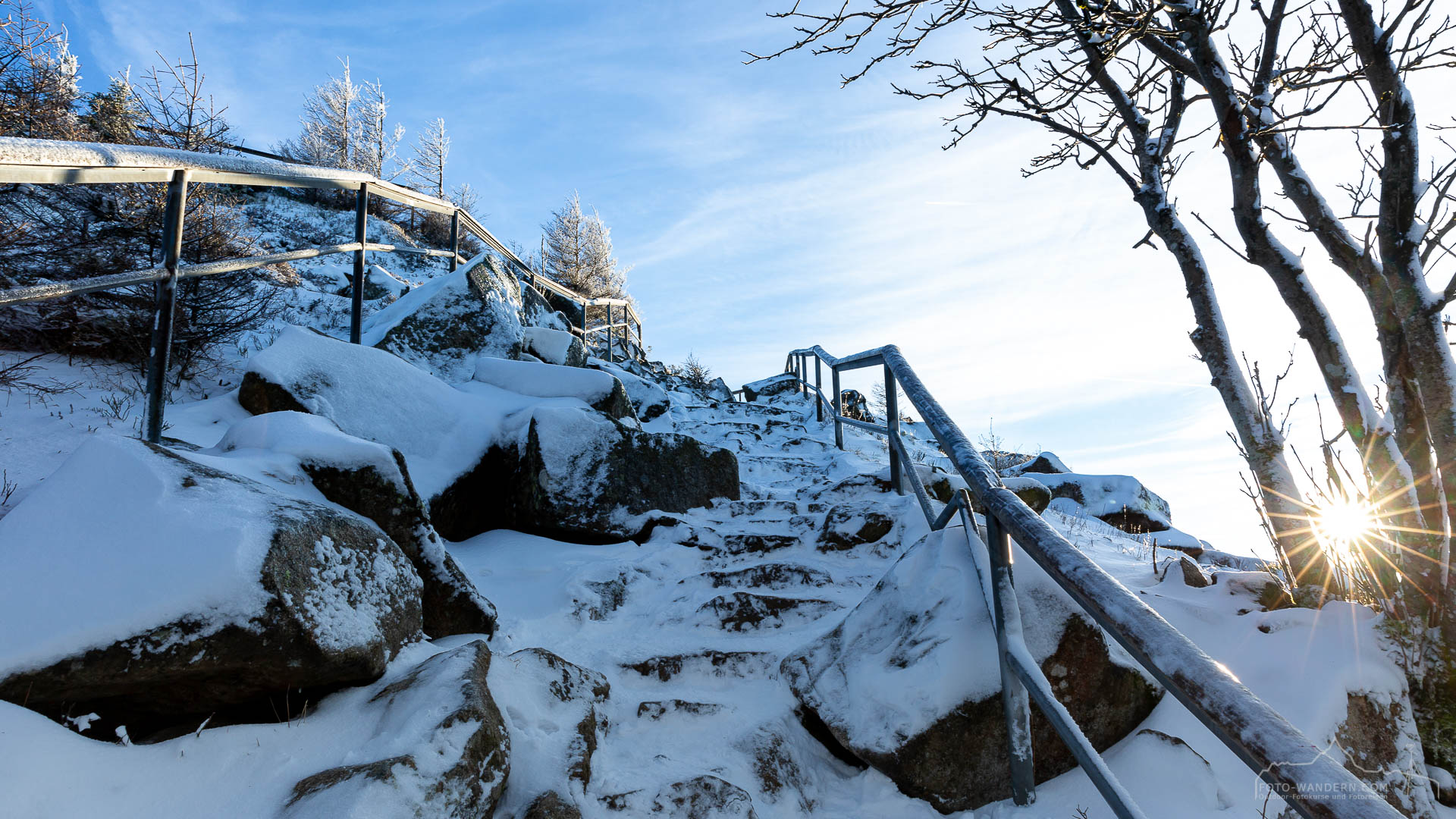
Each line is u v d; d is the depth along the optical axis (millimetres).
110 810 1653
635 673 3215
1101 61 3424
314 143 25578
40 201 5105
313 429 3148
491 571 4180
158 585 1916
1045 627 2695
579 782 2229
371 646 2305
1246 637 3031
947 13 3895
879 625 3086
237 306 5488
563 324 9586
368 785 1689
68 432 3555
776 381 14969
